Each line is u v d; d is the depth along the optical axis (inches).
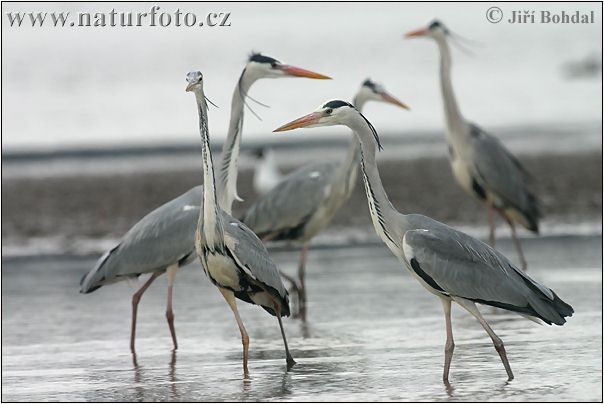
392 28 2210.9
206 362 428.8
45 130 1250.0
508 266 389.4
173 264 462.0
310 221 570.9
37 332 496.7
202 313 540.1
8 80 1656.0
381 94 613.3
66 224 784.9
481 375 391.2
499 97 1414.9
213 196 385.1
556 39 1974.7
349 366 412.8
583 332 462.6
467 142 654.5
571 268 614.2
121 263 465.1
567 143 1039.6
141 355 446.0
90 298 586.6
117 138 1187.3
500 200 655.1
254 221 577.9
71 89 1576.0
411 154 1011.3
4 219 802.2
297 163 985.5
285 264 665.6
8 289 608.1
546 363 407.8
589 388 368.8
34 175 962.7
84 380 400.8
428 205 807.7
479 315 383.9
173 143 1136.2
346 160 570.6
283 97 1429.6
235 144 480.7
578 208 792.9
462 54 1820.9
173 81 1642.5
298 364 418.9
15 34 2223.2
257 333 487.8
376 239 738.2
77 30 2283.5
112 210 820.6
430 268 381.7
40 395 378.6
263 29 2277.3
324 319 510.0
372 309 530.3
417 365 410.9
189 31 2272.4
